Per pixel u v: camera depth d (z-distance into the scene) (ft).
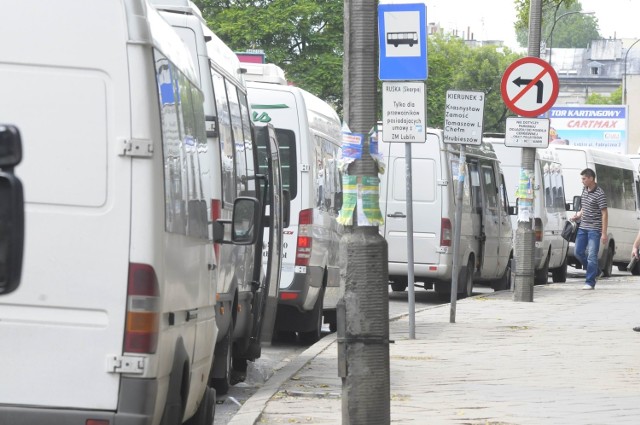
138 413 46.75
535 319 145.07
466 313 152.87
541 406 80.69
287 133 123.85
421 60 108.27
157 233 47.21
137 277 46.93
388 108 109.70
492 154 204.44
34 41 47.01
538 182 228.22
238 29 459.73
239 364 99.55
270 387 87.61
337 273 139.33
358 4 62.23
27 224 46.91
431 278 178.09
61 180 46.96
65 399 46.80
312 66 469.16
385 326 61.21
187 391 55.57
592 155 270.46
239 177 94.94
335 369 98.48
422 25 107.76
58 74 47.01
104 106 47.03
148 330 46.93
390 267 177.78
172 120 51.60
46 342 46.83
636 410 79.71
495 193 203.51
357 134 61.87
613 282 243.81
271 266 103.86
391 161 177.88
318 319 127.13
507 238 211.00
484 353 109.91
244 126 99.81
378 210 61.72
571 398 84.33
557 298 183.52
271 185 102.53
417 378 93.09
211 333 62.95
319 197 127.65
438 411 77.97
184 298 52.95
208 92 82.38
